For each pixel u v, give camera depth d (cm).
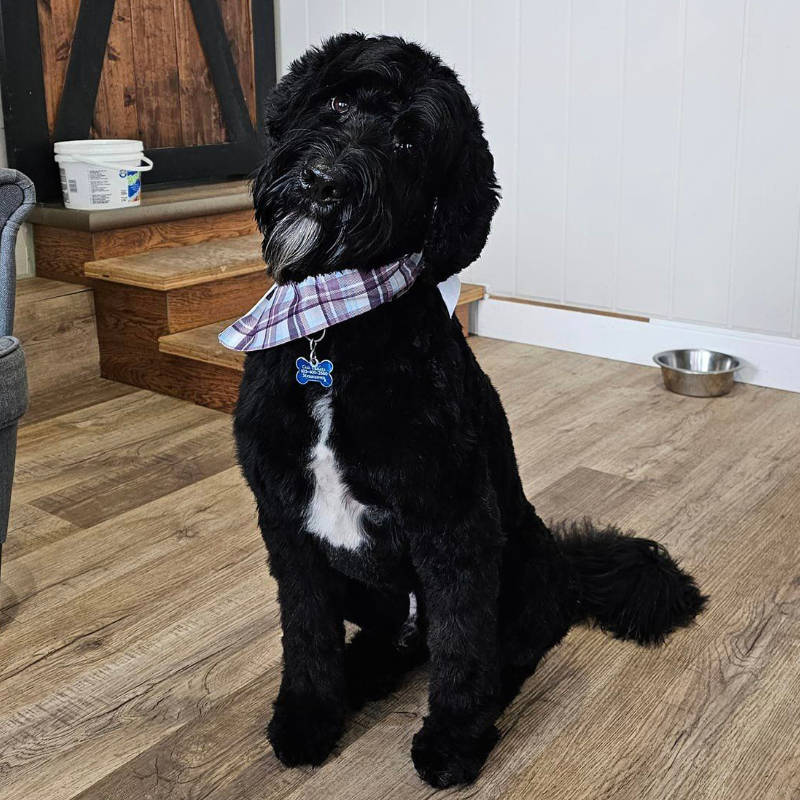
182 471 263
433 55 132
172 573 210
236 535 227
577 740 155
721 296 338
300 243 123
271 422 132
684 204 338
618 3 333
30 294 321
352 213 119
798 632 185
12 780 148
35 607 196
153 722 161
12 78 336
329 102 127
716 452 273
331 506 136
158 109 390
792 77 305
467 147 131
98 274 326
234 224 381
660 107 334
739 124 319
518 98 365
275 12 429
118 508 241
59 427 296
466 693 143
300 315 130
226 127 418
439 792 144
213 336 315
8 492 184
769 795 143
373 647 171
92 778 148
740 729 158
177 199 359
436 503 132
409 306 133
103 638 186
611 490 249
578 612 180
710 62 320
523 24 356
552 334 376
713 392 319
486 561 139
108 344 337
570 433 288
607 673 173
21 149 344
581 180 358
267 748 155
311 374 129
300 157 123
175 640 185
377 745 155
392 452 129
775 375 329
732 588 201
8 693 169
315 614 147
